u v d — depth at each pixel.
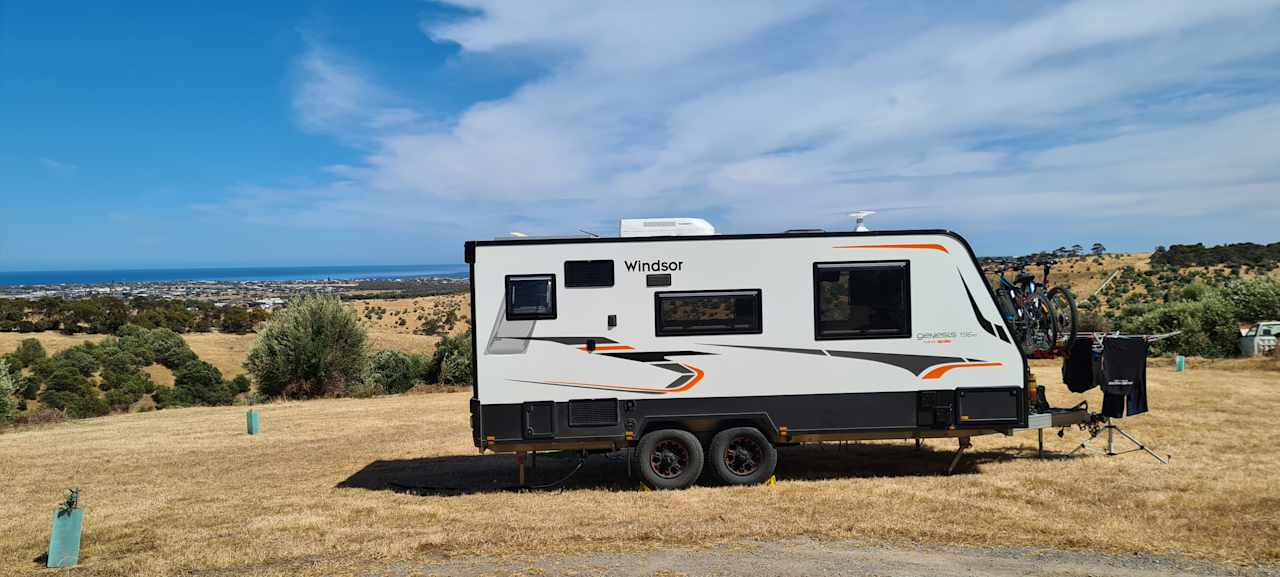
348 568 5.95
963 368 8.45
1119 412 8.95
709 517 6.98
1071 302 8.73
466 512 7.56
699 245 8.36
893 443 10.82
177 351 43.53
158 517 7.90
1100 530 6.26
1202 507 6.77
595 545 6.28
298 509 7.99
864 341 8.41
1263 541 5.86
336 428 14.85
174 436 14.34
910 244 8.45
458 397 21.80
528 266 8.30
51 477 10.60
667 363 8.32
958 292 8.47
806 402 8.37
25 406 30.94
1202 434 10.36
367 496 8.60
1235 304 25.62
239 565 6.15
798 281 8.38
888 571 5.48
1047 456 9.40
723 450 8.33
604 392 8.31
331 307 26.30
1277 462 8.54
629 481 9.02
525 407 8.27
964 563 5.61
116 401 32.31
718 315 8.37
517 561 5.94
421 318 73.69
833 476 8.84
